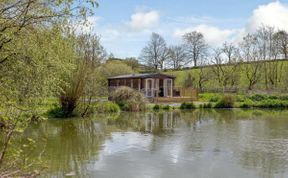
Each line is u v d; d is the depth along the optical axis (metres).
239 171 11.48
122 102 33.44
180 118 27.67
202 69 65.12
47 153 13.64
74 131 19.73
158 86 44.56
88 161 12.57
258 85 60.34
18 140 13.58
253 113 33.16
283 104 41.41
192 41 72.62
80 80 25.36
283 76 61.19
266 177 10.84
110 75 58.62
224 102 39.44
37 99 9.99
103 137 17.77
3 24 6.35
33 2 6.33
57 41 9.77
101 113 29.78
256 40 62.75
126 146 15.38
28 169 7.27
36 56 9.03
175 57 74.94
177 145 15.70
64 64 12.71
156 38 75.69
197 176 10.90
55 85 12.92
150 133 19.31
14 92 8.48
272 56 62.25
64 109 26.14
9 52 7.92
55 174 10.84
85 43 25.45
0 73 8.16
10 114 5.37
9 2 6.45
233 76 61.69
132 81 45.97
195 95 45.16
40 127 21.19
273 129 21.22
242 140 17.11
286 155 13.76
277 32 62.81
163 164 12.27
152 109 35.00
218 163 12.47
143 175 10.94
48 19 7.22
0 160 4.89
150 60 75.31
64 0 6.62
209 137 17.98
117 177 10.70
